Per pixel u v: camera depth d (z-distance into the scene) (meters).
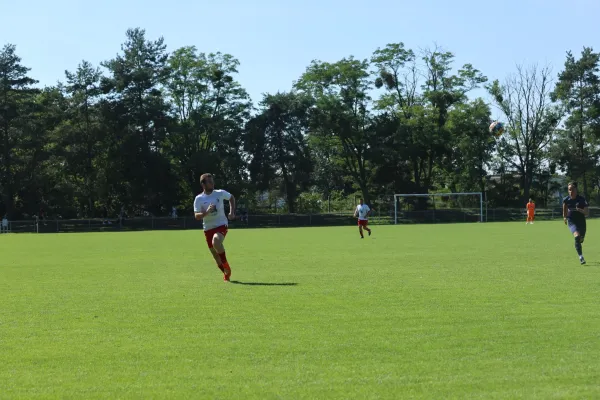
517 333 11.05
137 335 11.32
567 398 7.64
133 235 69.19
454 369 8.90
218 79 116.00
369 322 12.22
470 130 119.44
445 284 17.83
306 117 123.38
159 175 108.19
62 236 71.81
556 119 125.56
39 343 10.77
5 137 103.88
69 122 111.38
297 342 10.59
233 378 8.62
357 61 119.31
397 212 109.31
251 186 116.50
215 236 19.33
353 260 27.12
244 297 15.70
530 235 49.88
